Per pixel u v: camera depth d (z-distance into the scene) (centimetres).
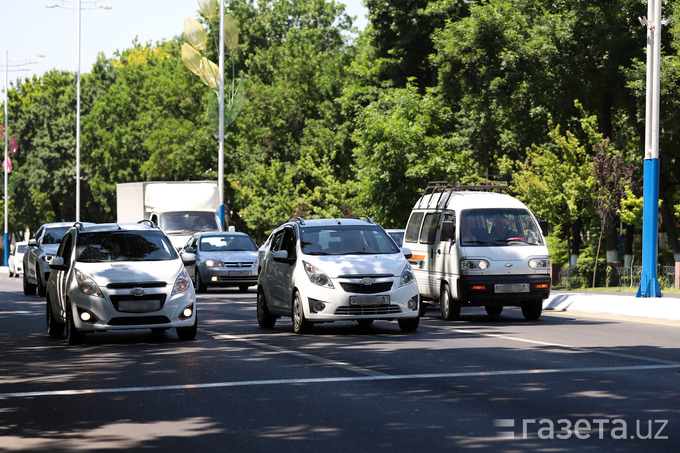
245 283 4453
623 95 5188
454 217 2747
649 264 2980
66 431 1149
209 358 1856
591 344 2005
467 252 2656
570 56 5362
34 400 1388
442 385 1454
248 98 9488
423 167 5534
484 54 5616
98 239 2300
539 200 4853
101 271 2164
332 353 1906
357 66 7825
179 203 5272
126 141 11375
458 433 1084
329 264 2300
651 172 2977
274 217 7656
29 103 14988
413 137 5641
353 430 1112
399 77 7381
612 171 4591
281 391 1422
